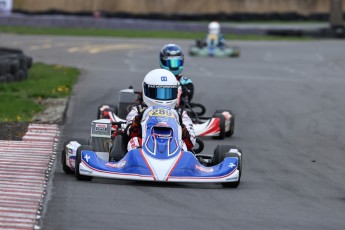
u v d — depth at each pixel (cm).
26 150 4069
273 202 3042
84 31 16662
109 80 8206
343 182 3625
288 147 4716
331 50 14300
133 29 17612
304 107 6656
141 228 2512
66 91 7044
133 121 3441
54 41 14150
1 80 7375
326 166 4084
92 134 3503
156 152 3192
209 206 2886
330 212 2912
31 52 11788
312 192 3322
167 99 3500
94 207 2780
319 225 2680
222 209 2848
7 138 4409
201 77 8869
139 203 2872
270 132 5334
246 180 3541
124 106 4672
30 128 4800
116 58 11275
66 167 3403
